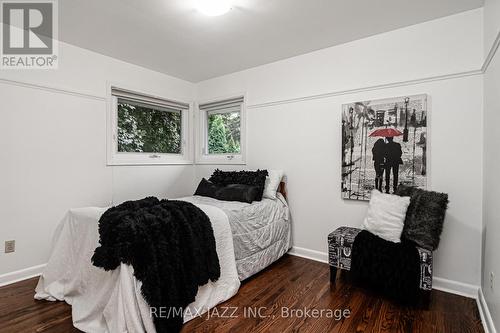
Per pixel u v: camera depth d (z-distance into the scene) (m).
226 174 3.22
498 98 1.56
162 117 3.75
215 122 3.98
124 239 1.49
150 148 3.60
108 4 2.03
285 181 3.13
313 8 2.08
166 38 2.60
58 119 2.61
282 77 3.15
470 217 2.10
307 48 2.83
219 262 2.04
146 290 1.48
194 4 2.03
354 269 2.11
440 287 2.22
